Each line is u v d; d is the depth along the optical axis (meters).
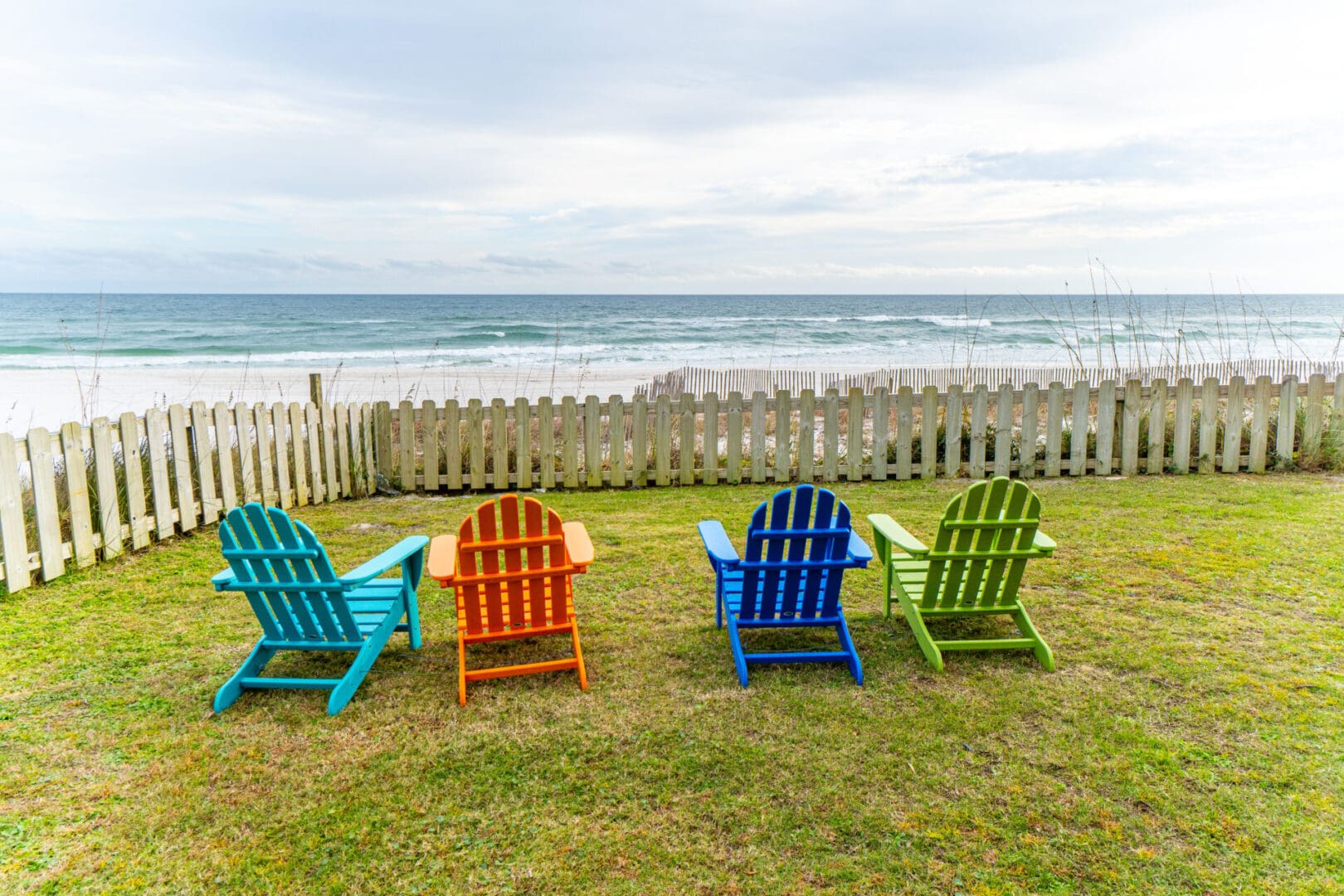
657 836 2.64
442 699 3.65
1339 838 2.54
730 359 36.03
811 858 2.52
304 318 62.28
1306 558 5.35
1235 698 3.50
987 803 2.79
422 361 34.72
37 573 5.25
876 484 8.47
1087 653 4.00
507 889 2.39
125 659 4.05
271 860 2.53
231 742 3.26
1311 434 8.34
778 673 3.89
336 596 3.51
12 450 4.95
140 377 26.31
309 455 7.94
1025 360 33.72
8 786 2.92
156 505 6.14
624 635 4.39
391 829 2.69
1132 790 2.84
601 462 8.77
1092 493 7.56
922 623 3.96
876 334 49.38
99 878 2.45
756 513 3.70
